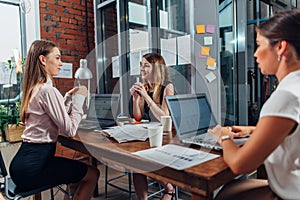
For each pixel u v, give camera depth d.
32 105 1.54
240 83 3.01
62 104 1.53
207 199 0.89
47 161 1.52
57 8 3.57
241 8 2.98
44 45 1.63
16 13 3.24
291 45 0.93
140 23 3.30
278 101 0.87
